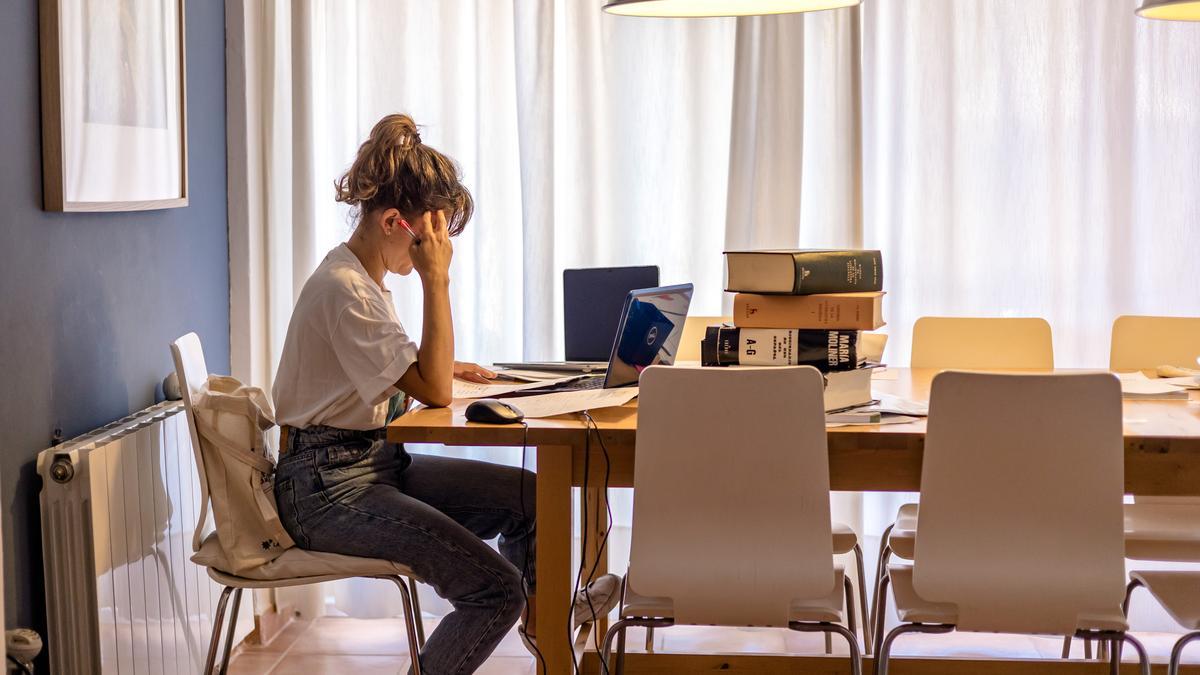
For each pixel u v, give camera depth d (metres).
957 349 2.93
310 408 2.29
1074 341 3.28
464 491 2.48
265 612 3.24
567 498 2.08
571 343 2.76
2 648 1.93
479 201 3.35
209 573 2.27
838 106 3.20
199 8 3.03
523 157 3.26
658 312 2.28
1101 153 3.22
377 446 2.36
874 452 2.04
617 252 3.38
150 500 2.46
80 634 2.17
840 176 3.22
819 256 2.20
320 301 2.27
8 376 2.11
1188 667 2.58
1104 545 1.93
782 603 2.02
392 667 3.06
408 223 2.29
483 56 3.31
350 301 2.24
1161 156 3.22
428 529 2.19
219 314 3.22
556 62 3.35
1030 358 2.90
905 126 3.27
